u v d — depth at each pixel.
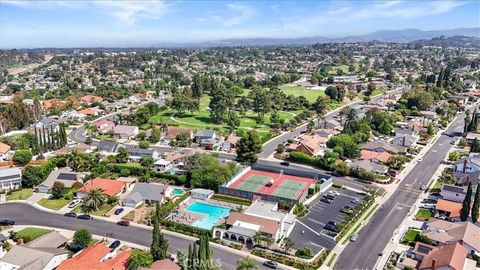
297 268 77.44
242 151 138.12
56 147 159.00
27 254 76.06
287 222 92.50
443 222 91.12
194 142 171.25
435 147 161.88
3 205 106.94
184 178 121.38
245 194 111.44
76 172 127.19
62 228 93.31
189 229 91.44
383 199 111.00
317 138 164.00
